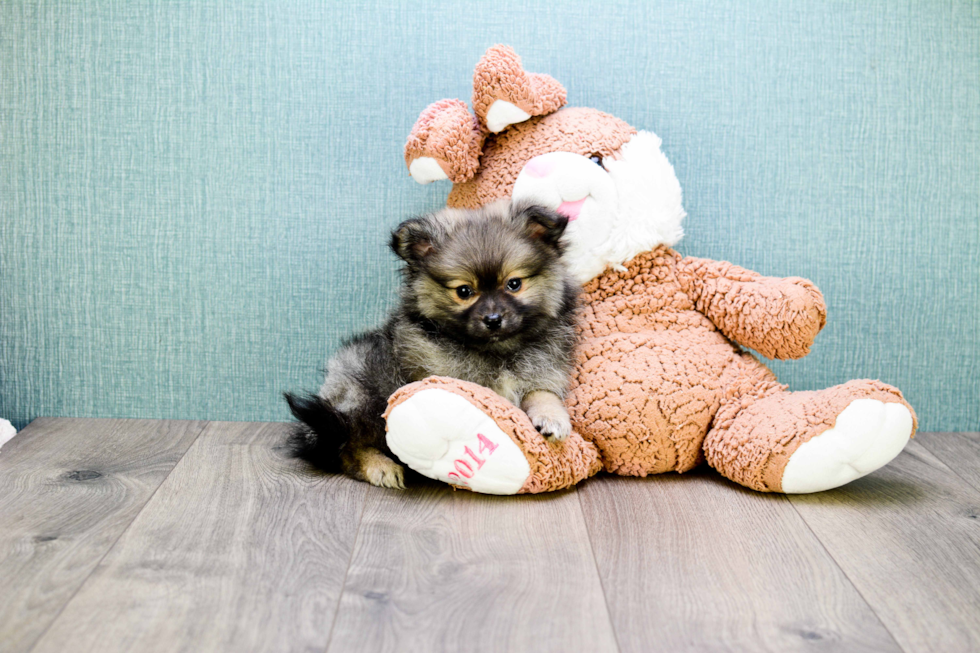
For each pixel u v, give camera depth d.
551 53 1.14
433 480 1.03
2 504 0.95
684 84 1.15
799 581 0.83
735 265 1.14
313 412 1.00
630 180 1.05
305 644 0.75
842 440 0.95
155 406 1.19
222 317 1.18
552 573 0.84
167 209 1.16
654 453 1.02
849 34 1.14
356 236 1.17
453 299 1.00
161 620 0.77
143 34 1.13
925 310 1.18
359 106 1.15
